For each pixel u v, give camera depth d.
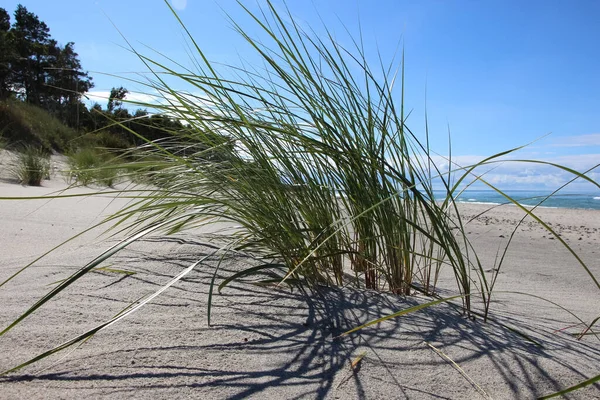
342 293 1.77
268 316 1.46
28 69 30.52
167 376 1.05
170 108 1.79
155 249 2.18
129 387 0.99
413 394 1.04
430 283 2.49
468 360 1.22
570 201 26.84
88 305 1.46
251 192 1.89
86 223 3.51
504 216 11.46
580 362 1.27
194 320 1.39
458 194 1.75
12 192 5.71
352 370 1.14
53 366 1.06
